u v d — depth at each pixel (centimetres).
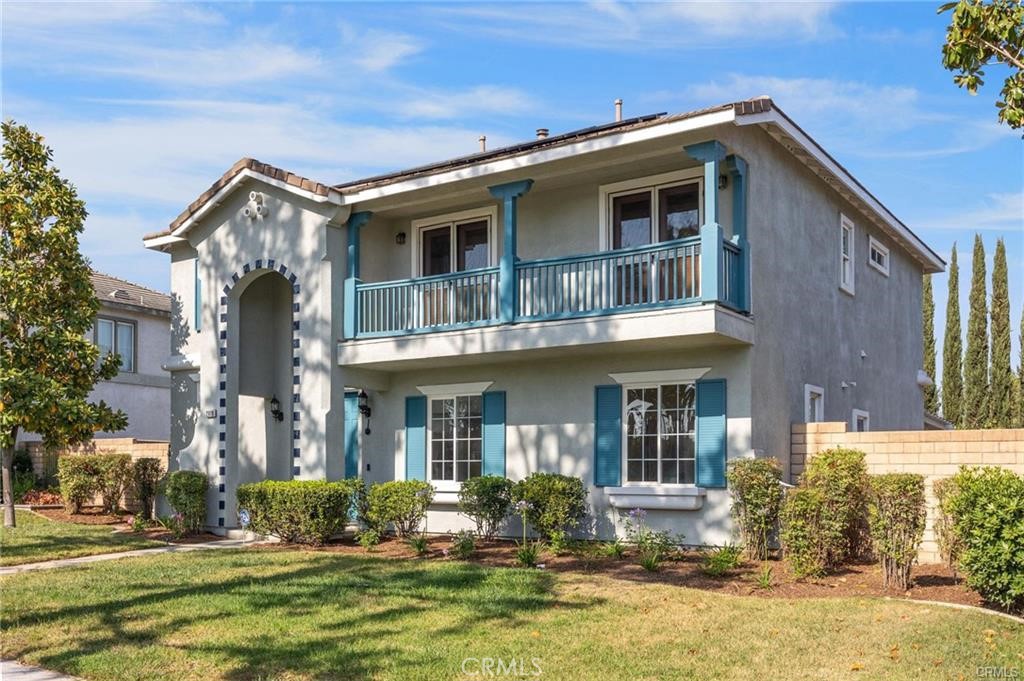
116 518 1914
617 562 1251
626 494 1411
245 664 758
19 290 1599
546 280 1437
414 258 1730
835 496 1151
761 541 1252
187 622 896
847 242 1822
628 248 1348
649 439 1434
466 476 1625
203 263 1778
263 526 1517
